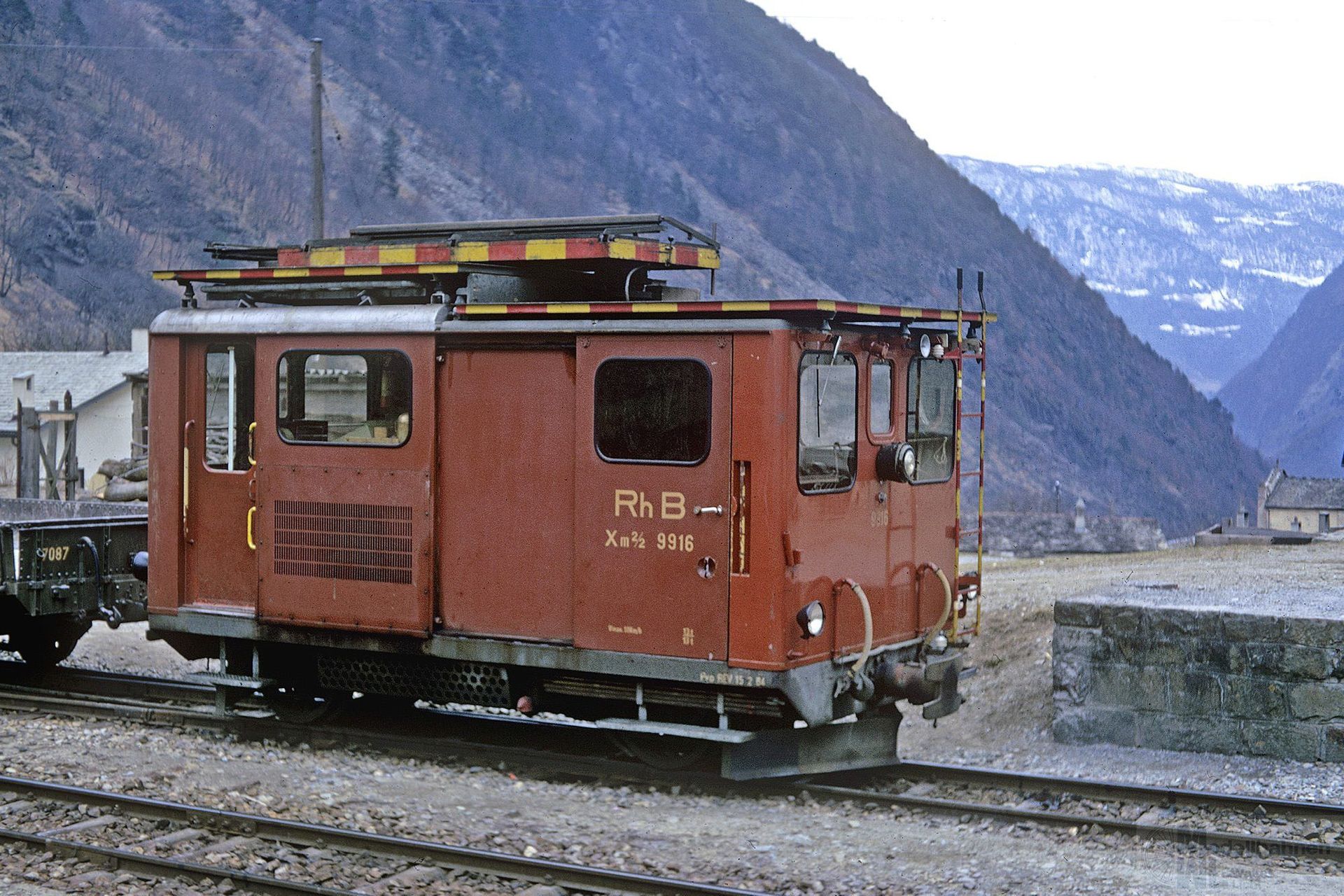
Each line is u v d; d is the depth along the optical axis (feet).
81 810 25.04
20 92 403.75
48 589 36.27
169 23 508.53
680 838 24.03
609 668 27.04
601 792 27.43
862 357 27.96
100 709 34.40
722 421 25.88
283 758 30.17
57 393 155.12
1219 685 30.25
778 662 25.48
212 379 31.65
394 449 29.14
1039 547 178.60
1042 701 34.71
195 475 31.89
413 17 644.69
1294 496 273.75
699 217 597.93
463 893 20.97
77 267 341.62
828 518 26.81
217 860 22.34
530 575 28.04
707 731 26.43
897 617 29.45
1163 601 32.24
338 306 30.73
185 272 31.86
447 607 28.89
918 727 35.32
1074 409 628.28
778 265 598.34
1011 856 22.98
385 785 27.76
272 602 30.66
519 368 28.04
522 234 30.22
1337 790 27.30
